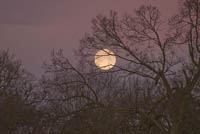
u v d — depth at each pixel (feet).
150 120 277.23
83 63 283.59
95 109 268.62
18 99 255.91
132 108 273.54
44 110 271.28
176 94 273.54
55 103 273.75
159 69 276.62
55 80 280.92
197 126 273.13
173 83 284.82
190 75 281.13
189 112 272.31
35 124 255.91
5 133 235.20
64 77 283.59
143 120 273.54
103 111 268.82
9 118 237.66
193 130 274.77
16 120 242.78
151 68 279.49
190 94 273.13
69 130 260.83
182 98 272.10
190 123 275.80
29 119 253.44
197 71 275.39
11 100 246.27
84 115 265.13
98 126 264.31
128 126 272.92
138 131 274.57
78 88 281.95
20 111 247.50
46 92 282.36
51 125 261.44
